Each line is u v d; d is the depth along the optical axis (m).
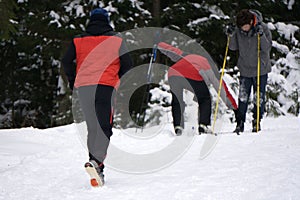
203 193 6.14
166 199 6.04
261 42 11.91
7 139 11.43
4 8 18.20
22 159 9.34
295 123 15.75
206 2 24.53
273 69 22.88
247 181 6.53
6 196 6.69
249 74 12.30
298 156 8.08
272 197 5.68
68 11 24.16
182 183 6.75
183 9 24.30
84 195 6.52
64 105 24.48
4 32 18.55
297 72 22.94
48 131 13.27
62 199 6.38
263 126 14.92
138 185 6.88
